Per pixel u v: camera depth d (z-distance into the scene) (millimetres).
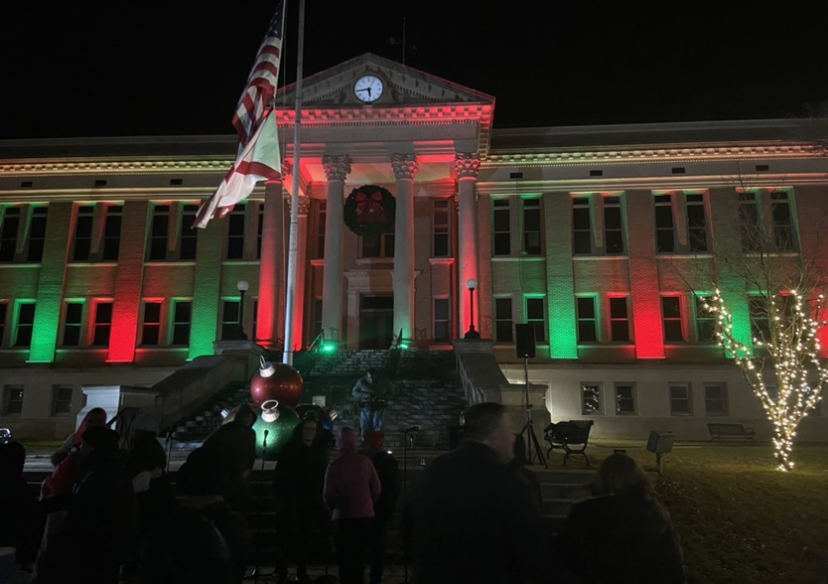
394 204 30656
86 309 32281
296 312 30266
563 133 32344
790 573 9414
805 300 24656
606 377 29797
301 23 20750
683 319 30375
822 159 30578
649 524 4148
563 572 3484
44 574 5434
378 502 8305
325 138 28766
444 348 30828
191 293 32188
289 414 13586
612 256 31000
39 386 31312
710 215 30859
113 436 5629
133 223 32844
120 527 5320
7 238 33438
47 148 33719
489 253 31391
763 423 28531
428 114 28438
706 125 31562
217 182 32875
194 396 20109
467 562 3496
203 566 4141
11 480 6699
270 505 10992
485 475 3645
